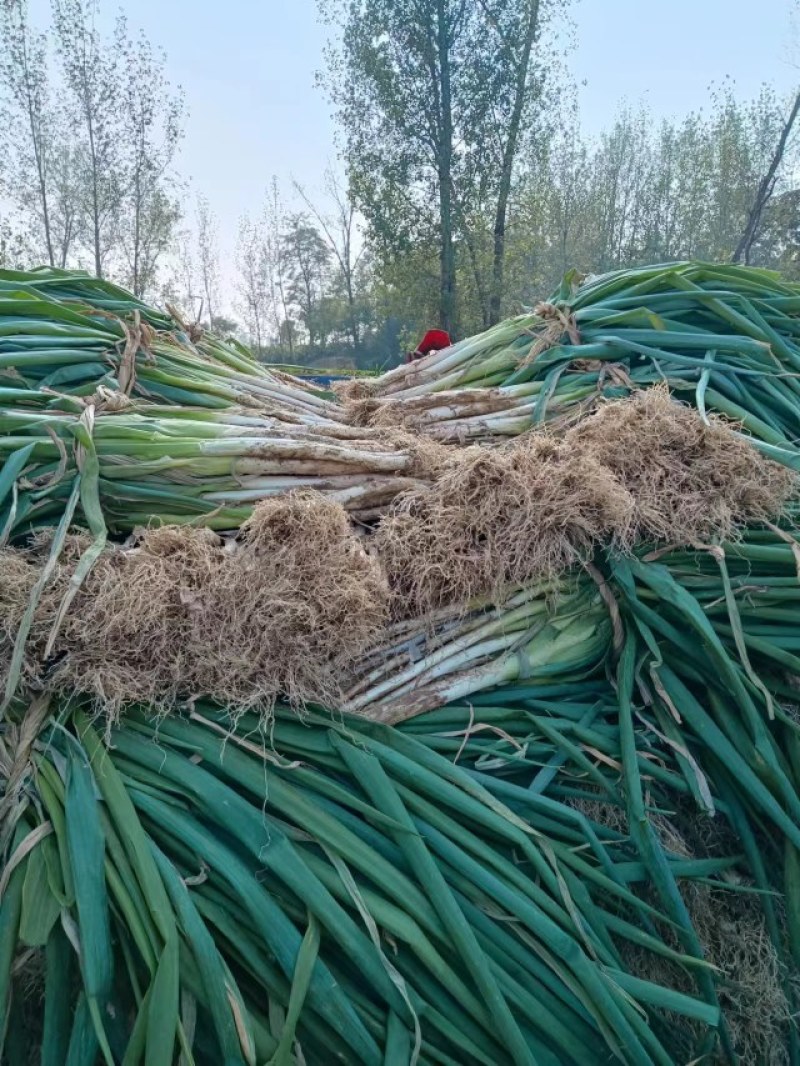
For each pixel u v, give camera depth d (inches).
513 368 106.5
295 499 70.7
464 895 59.3
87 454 73.2
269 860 55.7
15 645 60.3
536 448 79.9
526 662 74.7
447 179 568.1
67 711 63.8
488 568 73.2
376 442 86.2
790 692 73.6
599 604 78.3
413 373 110.1
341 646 66.5
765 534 77.6
